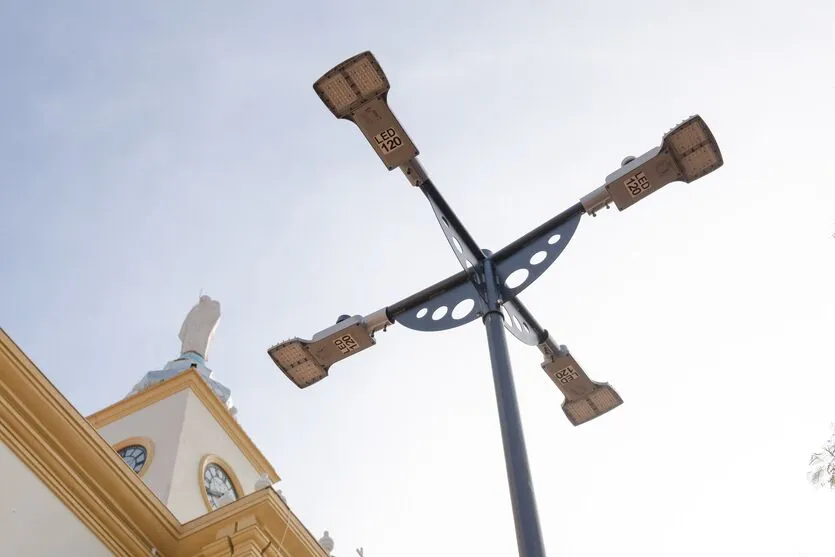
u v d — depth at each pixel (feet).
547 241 34.55
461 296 34.53
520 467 27.20
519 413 29.01
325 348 37.96
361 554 47.85
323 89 33.35
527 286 33.73
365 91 33.19
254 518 43.45
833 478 34.88
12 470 38.63
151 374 69.51
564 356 39.55
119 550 42.37
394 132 33.73
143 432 62.80
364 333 37.11
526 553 25.00
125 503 42.78
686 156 34.27
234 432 67.00
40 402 39.78
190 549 44.16
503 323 32.91
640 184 34.73
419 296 36.09
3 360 38.60
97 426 65.00
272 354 38.37
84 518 41.01
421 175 34.42
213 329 75.97
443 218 34.47
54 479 40.22
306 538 45.37
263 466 68.08
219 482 62.75
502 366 30.60
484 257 35.22
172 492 57.41
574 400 41.78
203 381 66.18
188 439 61.98
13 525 37.83
